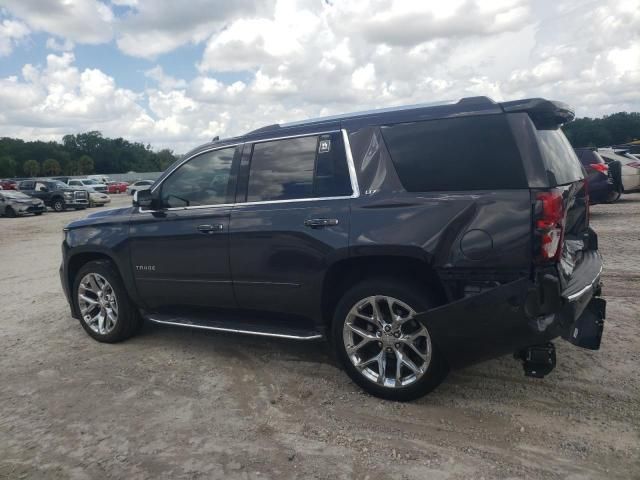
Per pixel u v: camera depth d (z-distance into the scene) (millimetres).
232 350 4605
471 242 3035
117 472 2807
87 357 4602
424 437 3012
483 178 3094
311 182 3711
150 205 4465
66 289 5191
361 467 2746
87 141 151625
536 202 2912
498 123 3129
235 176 4098
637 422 3039
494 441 2928
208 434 3162
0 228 18797
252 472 2746
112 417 3434
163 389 3846
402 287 3291
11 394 3871
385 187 3391
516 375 3762
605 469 2625
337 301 3787
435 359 3232
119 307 4816
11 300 6941
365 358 3586
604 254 7766
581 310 3141
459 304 3031
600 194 11688
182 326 4438
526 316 2893
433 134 3311
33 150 135875
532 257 2914
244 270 3955
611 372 3709
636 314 4930
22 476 2811
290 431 3154
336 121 3736
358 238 3377
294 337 3818
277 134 3963
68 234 5074
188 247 4242
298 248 3666
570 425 3053
